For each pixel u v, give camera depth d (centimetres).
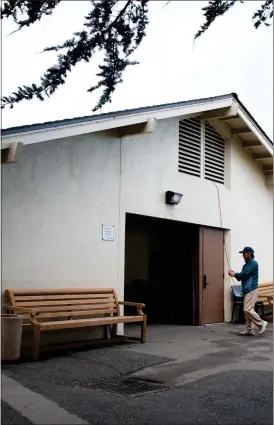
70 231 762
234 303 1141
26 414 403
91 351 693
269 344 795
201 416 410
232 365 617
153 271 1202
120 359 638
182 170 1027
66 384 505
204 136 1105
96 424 385
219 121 1143
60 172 755
